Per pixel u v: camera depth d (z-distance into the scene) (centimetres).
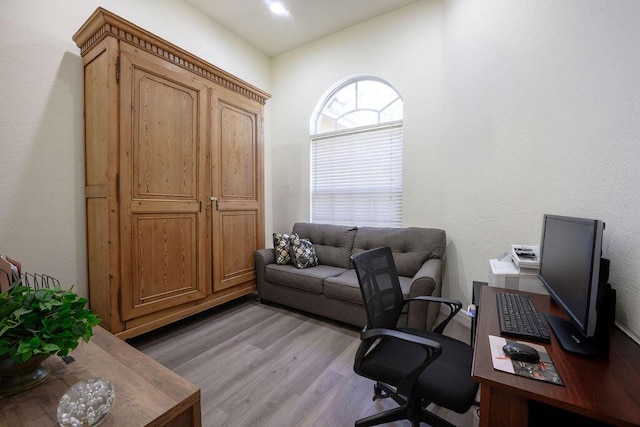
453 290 257
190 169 237
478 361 83
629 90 116
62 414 70
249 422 137
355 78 337
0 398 83
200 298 246
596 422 99
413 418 121
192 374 175
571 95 152
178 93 227
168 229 222
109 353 113
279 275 278
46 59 198
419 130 284
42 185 197
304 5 291
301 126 370
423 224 285
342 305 241
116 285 193
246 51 356
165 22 270
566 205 157
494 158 210
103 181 194
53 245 202
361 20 315
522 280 153
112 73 188
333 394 158
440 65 271
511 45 193
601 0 133
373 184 324
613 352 90
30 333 82
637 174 109
